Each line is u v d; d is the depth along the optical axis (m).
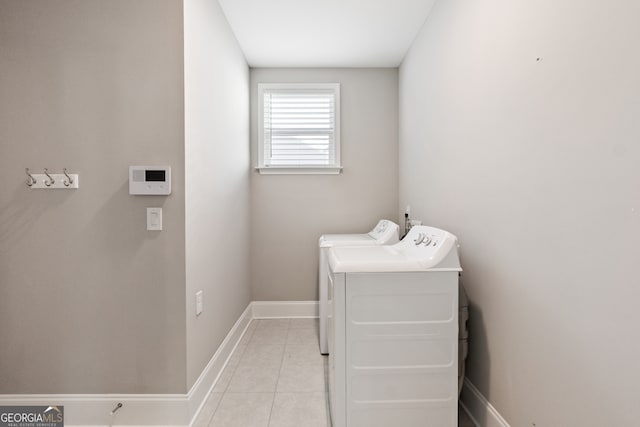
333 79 3.16
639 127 0.79
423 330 1.42
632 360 0.82
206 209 1.88
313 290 3.19
